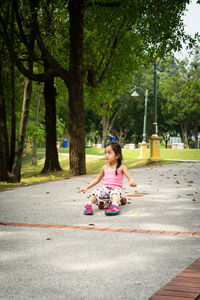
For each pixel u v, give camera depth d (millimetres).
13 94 15461
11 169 15570
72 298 3092
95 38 18484
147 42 17672
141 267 3811
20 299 3080
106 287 3309
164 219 6207
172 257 4129
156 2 15297
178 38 16891
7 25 15773
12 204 7977
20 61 15406
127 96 53688
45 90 19109
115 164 7285
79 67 15742
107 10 14609
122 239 4918
